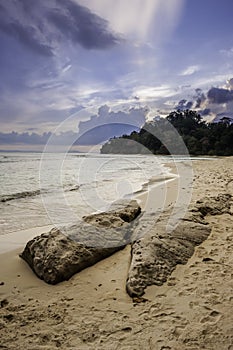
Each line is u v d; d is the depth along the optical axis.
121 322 2.43
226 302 2.68
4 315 2.56
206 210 5.82
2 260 3.83
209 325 2.34
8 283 3.18
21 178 15.50
